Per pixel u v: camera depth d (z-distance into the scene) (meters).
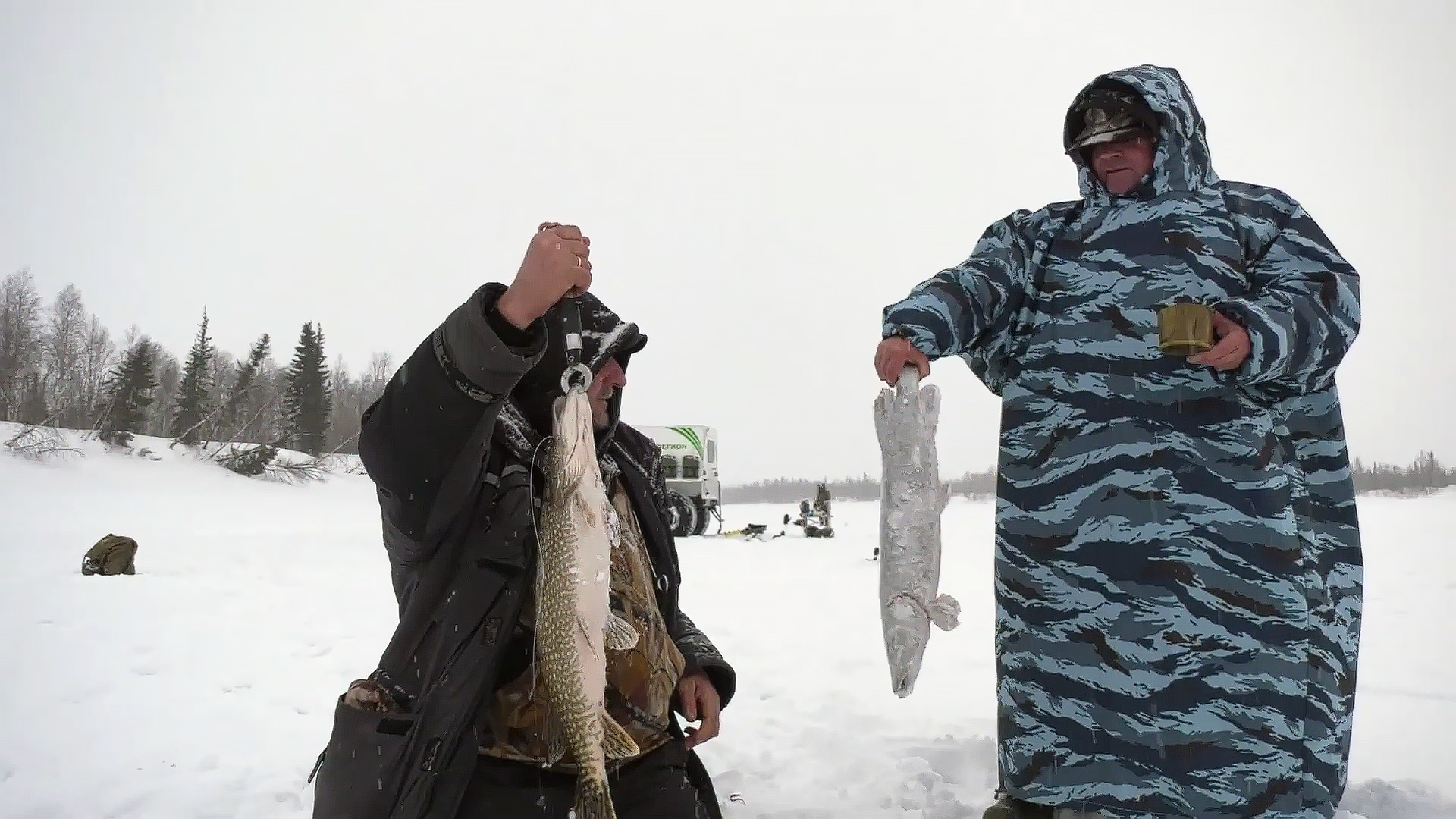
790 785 4.73
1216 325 2.92
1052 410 3.33
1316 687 2.97
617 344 2.87
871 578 15.52
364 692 2.51
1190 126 3.41
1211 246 3.27
